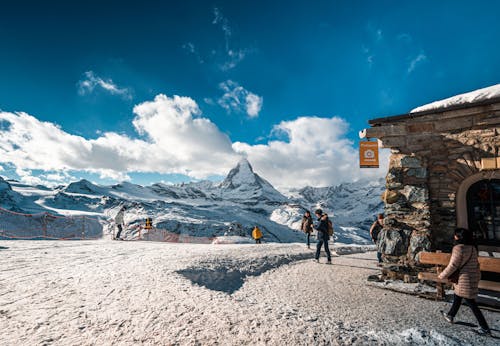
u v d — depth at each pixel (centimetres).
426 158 716
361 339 365
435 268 648
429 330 407
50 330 345
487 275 597
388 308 526
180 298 476
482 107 644
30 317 379
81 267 683
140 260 794
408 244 696
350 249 1464
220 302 472
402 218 720
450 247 672
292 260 1070
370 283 698
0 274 591
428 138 717
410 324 441
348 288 674
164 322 379
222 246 1298
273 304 523
